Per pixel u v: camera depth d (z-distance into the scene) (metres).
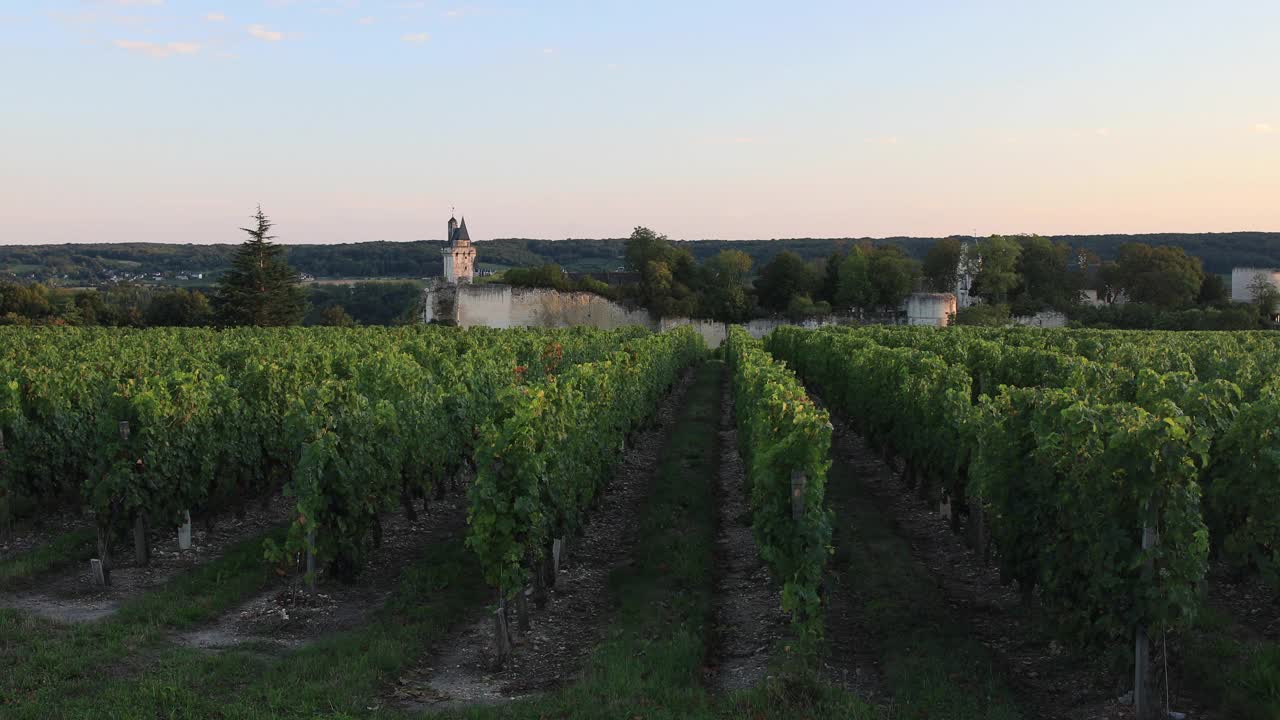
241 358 27.19
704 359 71.31
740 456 20.41
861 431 22.30
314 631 10.38
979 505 12.70
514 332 49.81
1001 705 7.85
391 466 13.94
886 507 16.27
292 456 16.19
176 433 13.22
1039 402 9.89
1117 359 22.17
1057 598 8.74
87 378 18.20
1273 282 95.69
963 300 109.31
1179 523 7.36
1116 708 7.92
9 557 13.09
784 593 9.09
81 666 8.62
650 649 9.33
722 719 7.67
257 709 7.82
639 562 12.75
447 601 11.22
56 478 14.87
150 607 10.65
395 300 130.00
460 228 130.38
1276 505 9.34
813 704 7.87
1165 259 95.75
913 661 8.73
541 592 11.11
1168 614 7.36
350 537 11.97
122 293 126.69
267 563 12.27
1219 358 23.41
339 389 16.45
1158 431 7.45
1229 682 8.03
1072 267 109.75
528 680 9.04
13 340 35.94
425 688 8.77
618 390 19.38
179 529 13.72
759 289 106.44
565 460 12.27
